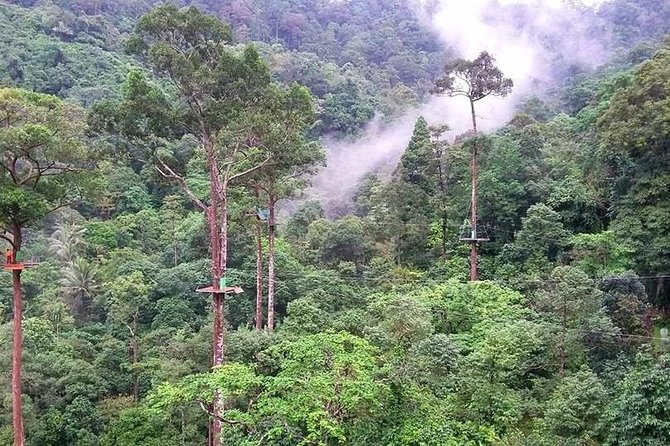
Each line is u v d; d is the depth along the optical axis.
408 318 22.36
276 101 24.20
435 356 20.23
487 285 28.67
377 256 39.81
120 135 23.23
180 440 23.09
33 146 19.59
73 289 38.34
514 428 17.78
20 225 20.73
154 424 23.52
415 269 37.84
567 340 21.41
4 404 24.52
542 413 19.14
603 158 32.53
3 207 19.56
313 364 16.11
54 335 31.27
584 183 34.00
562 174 36.16
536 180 35.59
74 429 24.31
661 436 15.74
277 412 14.84
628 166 29.92
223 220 23.47
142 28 21.83
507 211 34.78
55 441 24.44
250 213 31.30
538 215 31.30
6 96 19.50
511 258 32.16
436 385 19.03
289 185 31.39
